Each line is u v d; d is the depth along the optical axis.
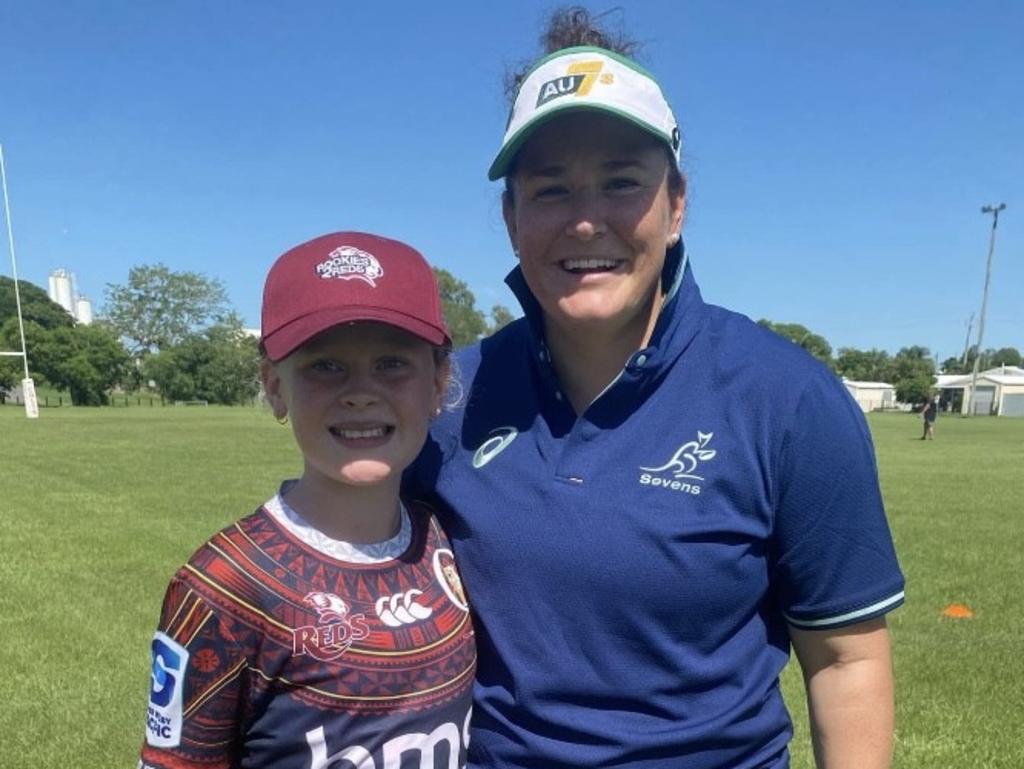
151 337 86.44
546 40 2.22
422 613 1.87
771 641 1.92
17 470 16.70
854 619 1.80
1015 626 6.45
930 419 33.28
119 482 14.76
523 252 1.93
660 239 1.86
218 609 1.71
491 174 1.97
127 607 6.74
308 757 1.76
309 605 1.77
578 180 1.85
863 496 1.77
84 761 4.16
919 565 8.61
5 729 4.49
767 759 1.92
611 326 1.87
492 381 2.08
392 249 2.00
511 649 1.89
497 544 1.90
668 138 1.84
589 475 1.85
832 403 1.77
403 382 1.92
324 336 1.85
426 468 2.09
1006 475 17.97
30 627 6.20
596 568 1.79
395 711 1.80
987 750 4.33
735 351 1.86
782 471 1.78
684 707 1.82
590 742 1.83
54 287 120.94
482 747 1.96
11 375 65.38
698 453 1.81
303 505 1.90
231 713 1.76
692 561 1.77
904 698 5.00
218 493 13.34
